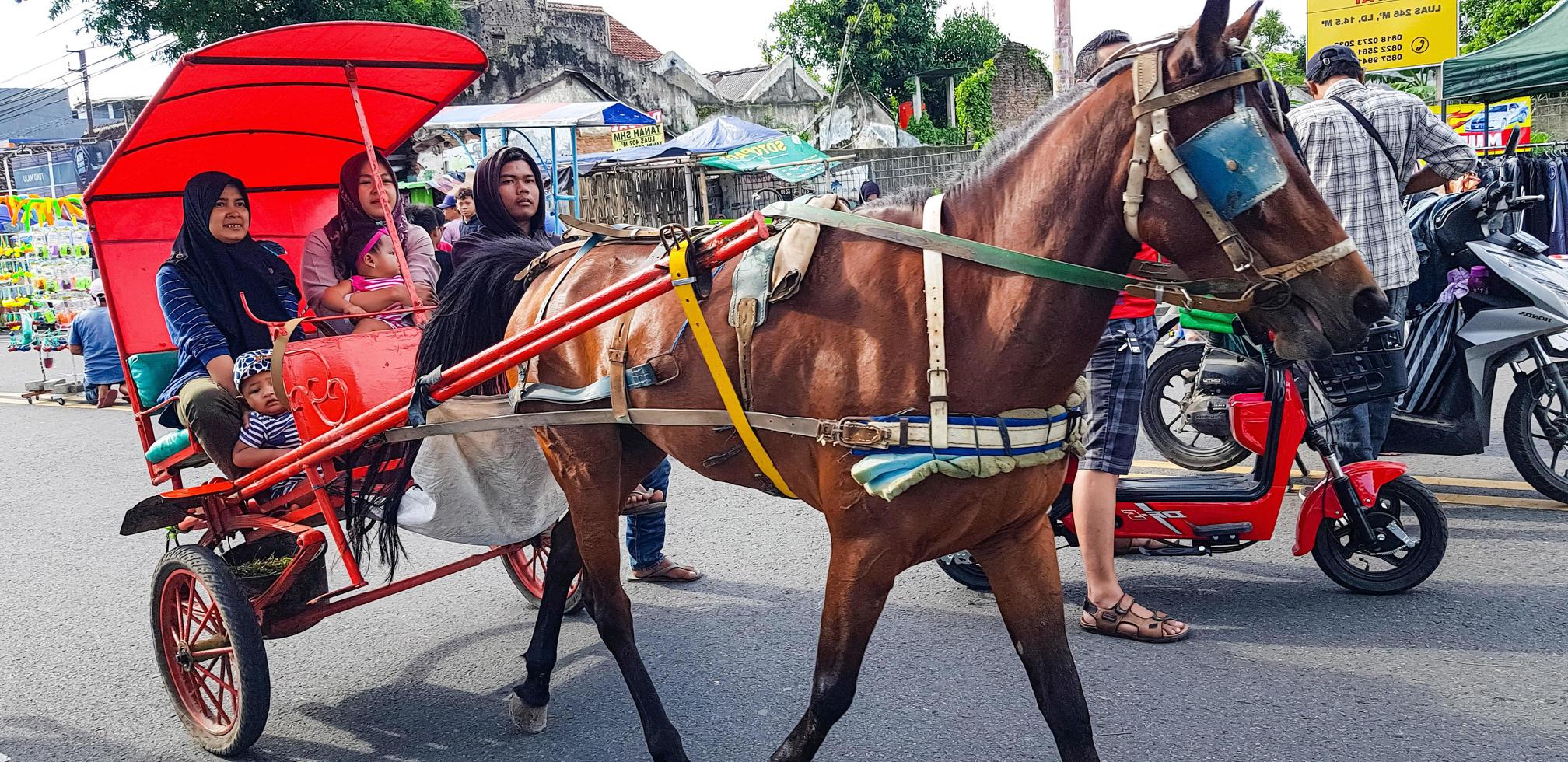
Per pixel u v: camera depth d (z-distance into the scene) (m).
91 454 8.23
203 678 3.64
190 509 3.71
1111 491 3.85
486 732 3.57
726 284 2.72
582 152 18.75
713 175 20.08
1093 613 3.95
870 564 2.49
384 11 20.36
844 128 27.19
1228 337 5.14
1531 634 3.74
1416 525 4.92
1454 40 14.30
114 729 3.73
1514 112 13.41
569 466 3.28
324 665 4.17
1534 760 2.99
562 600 3.64
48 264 11.51
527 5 30.66
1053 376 2.39
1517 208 5.03
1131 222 2.23
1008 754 3.21
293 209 4.94
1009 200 2.42
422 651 4.26
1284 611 4.08
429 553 5.53
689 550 5.25
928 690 3.63
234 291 4.04
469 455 3.62
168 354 4.31
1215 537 4.12
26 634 4.64
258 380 3.61
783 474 2.71
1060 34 10.45
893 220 2.56
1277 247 2.12
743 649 4.07
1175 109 2.17
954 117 28.67
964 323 2.38
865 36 30.30
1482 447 5.15
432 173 17.08
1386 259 4.74
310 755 3.48
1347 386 4.55
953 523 2.43
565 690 3.85
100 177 3.92
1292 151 2.17
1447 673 3.51
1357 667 3.59
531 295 3.48
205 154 4.43
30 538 6.09
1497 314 4.96
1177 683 3.55
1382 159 4.74
